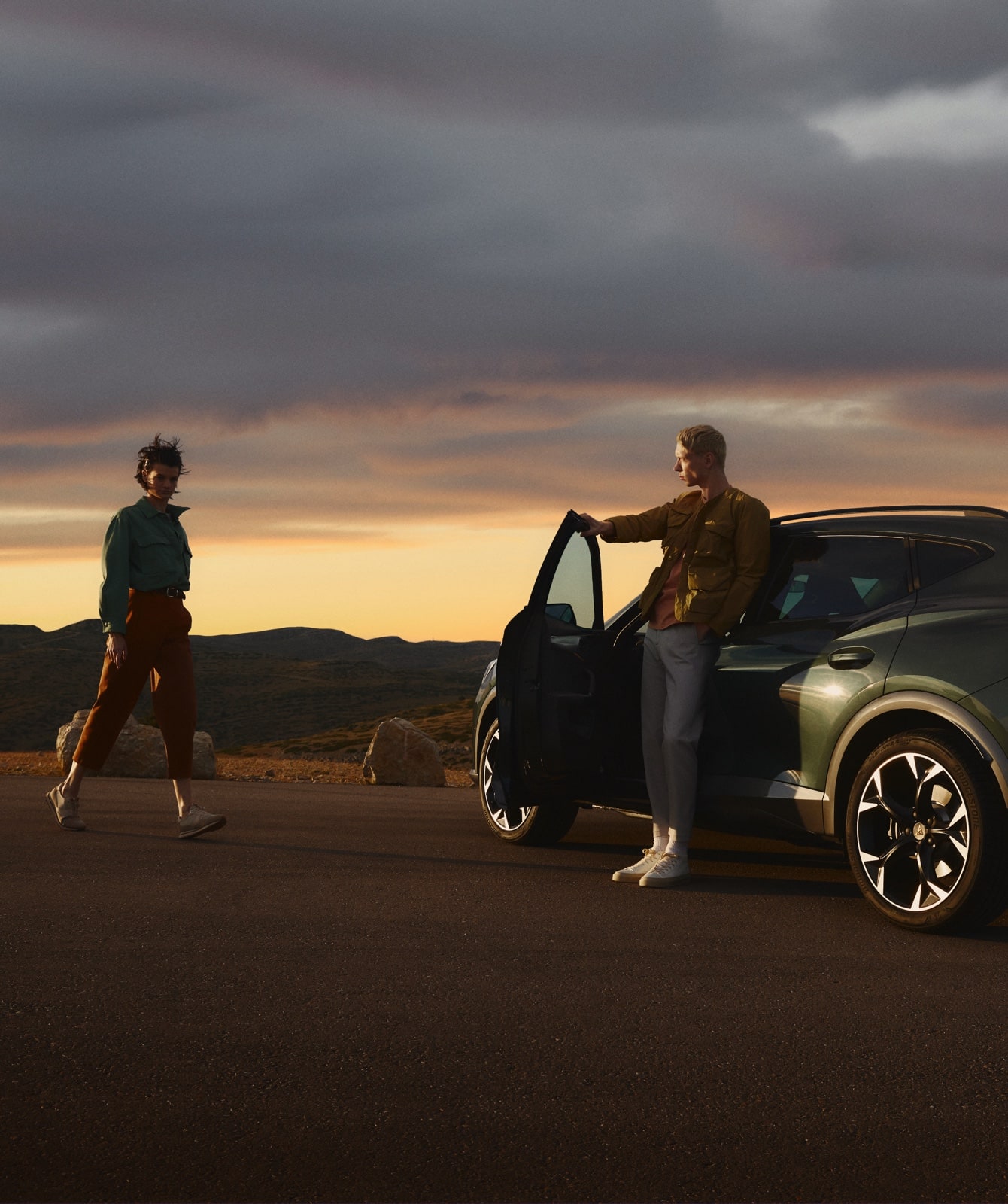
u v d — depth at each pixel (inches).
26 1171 93.7
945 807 179.0
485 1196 90.8
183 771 264.1
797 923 185.0
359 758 747.4
